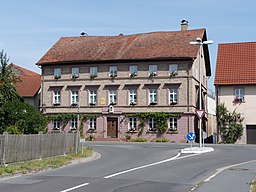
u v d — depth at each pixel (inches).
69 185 573.6
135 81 2213.3
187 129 2117.4
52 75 2361.0
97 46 2394.2
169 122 2151.8
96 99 2274.9
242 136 2042.3
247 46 2218.3
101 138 2231.8
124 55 2249.0
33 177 669.3
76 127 2293.3
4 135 801.6
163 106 2161.7
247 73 2084.2
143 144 1797.5
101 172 746.8
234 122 2062.0
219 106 2082.9
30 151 903.1
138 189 546.6
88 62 2293.3
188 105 2126.0
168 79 2166.6
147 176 692.1
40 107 2362.2
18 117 1390.3
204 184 594.9
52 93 2351.1
